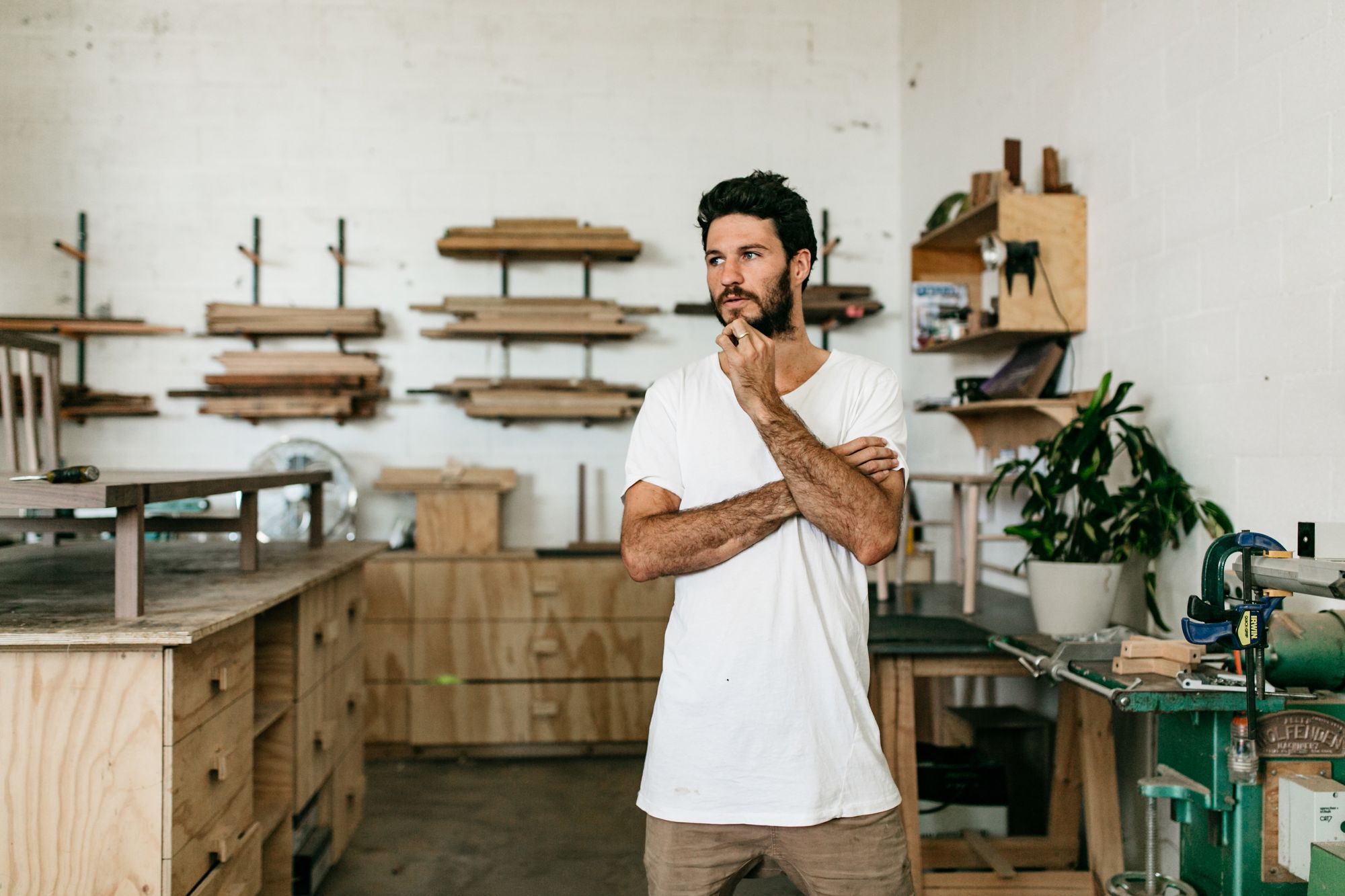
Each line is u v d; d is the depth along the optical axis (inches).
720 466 55.2
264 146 164.9
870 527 50.2
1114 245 101.7
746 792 50.5
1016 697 131.6
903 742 90.0
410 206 167.0
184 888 62.8
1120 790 102.3
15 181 160.4
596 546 160.7
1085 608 86.4
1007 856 96.0
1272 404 78.1
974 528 111.2
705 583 52.7
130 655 60.2
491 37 168.2
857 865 50.8
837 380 57.1
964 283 134.3
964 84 143.4
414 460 167.0
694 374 58.0
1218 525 83.9
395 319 166.9
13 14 160.9
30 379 109.3
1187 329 89.4
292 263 165.0
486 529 155.4
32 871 59.4
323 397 160.9
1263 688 60.9
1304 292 74.3
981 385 123.3
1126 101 99.5
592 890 107.4
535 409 161.5
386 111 166.9
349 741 113.7
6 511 122.6
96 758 59.9
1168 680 66.7
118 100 162.4
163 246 162.9
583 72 169.3
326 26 165.9
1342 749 64.1
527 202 168.4
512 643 151.8
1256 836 63.6
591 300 163.9
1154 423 94.3
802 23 172.2
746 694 50.8
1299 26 74.7
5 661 59.6
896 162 173.5
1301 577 55.4
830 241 171.9
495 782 142.9
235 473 85.9
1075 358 110.0
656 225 169.8
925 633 96.3
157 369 162.6
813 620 51.6
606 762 152.8
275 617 90.7
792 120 171.8
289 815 89.4
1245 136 81.1
